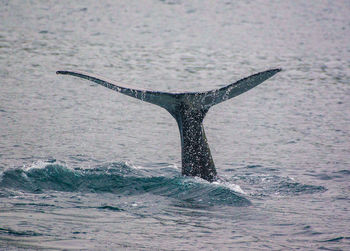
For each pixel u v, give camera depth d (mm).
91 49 121125
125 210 38656
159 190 43562
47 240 31688
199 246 32031
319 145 60969
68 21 160125
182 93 45344
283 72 102938
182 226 35594
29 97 80062
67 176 45812
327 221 37375
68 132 64438
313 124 69938
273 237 33938
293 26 162750
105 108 76812
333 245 32688
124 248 31109
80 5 194500
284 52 123750
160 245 31953
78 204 39594
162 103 45656
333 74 101688
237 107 78812
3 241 31109
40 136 62062
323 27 161250
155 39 137875
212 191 42688
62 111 73812
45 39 130125
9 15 165000
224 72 101500
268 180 48156
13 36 131625
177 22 167375
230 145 60906
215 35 145875
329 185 47250
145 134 65125
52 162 52562
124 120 71188
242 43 134750
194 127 45562
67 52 116250
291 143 61750
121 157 55656
